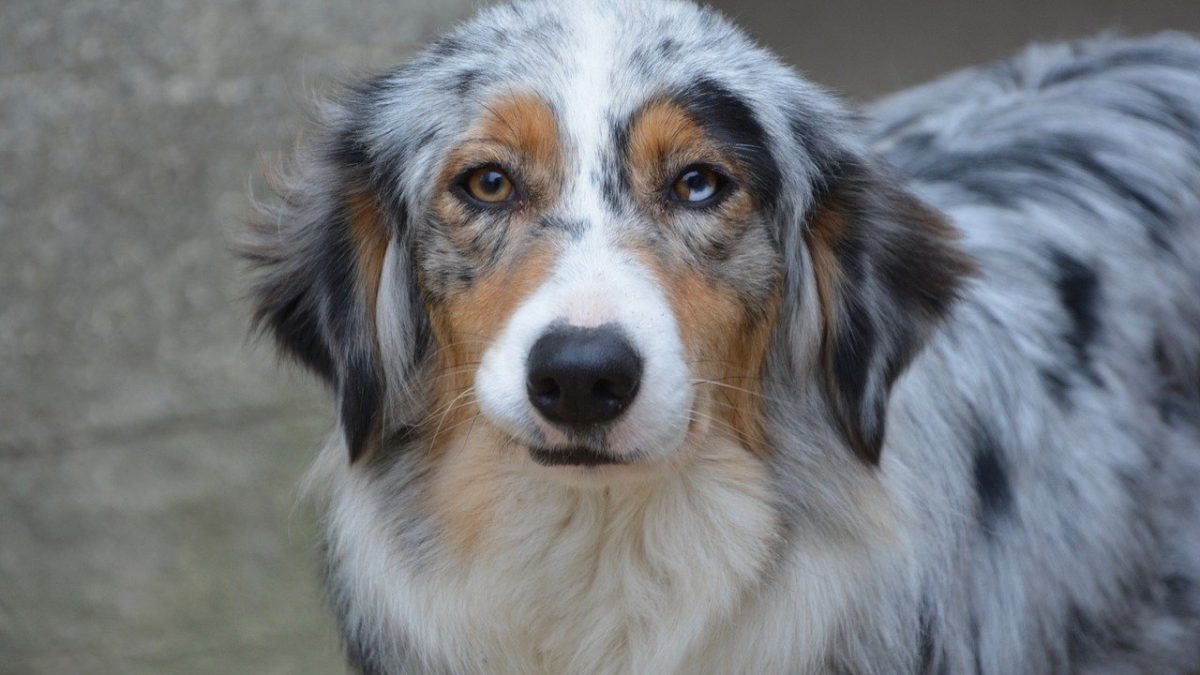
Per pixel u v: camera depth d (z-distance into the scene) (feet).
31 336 26.25
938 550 15.11
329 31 26.81
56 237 26.50
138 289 26.40
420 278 14.71
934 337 15.60
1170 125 19.53
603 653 14.78
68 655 23.27
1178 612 17.48
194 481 25.34
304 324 15.83
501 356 12.67
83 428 25.84
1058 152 19.15
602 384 12.12
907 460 15.25
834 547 14.64
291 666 22.79
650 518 14.25
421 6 26.81
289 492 24.86
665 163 13.83
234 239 18.38
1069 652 16.49
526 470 13.61
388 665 15.34
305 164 16.14
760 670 14.69
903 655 14.73
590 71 14.03
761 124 14.52
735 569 14.43
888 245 15.08
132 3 26.68
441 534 14.71
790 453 14.76
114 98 26.68
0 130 26.55
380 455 15.28
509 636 14.79
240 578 24.30
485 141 13.94
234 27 26.76
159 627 23.58
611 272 12.67
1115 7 29.66
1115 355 17.28
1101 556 16.57
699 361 13.60
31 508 25.21
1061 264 17.61
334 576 15.88
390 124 15.23
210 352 26.16
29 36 26.63
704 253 13.91
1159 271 18.02
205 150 26.63
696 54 14.47
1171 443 17.51
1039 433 16.47
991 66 22.18
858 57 29.84
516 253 13.47
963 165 19.22
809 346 15.05
